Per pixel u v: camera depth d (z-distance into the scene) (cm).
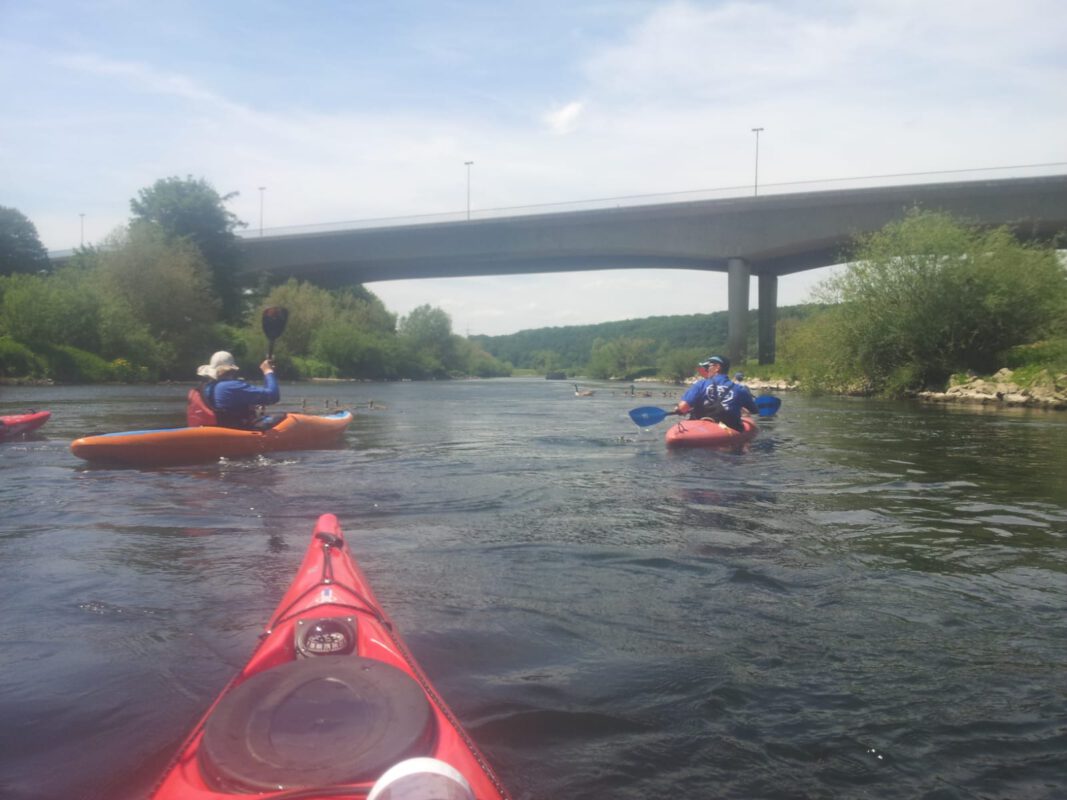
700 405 1026
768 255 4547
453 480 688
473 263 5456
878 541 464
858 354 2738
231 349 4384
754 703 251
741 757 219
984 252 2603
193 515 532
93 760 213
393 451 916
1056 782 207
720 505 575
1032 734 232
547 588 370
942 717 242
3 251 5084
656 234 4672
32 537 465
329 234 5372
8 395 2275
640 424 1047
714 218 4544
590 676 271
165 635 304
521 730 232
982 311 2538
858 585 376
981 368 2622
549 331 17262
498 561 416
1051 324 2484
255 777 131
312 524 505
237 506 564
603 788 203
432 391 3344
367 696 156
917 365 2616
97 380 3366
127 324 3625
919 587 374
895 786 206
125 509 551
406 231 5191
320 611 222
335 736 142
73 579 377
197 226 4950
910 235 2673
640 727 235
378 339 6188
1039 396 2014
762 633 313
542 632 313
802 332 3238
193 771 143
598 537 471
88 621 319
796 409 1838
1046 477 718
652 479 696
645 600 353
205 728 147
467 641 302
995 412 1725
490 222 4981
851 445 991
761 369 4216
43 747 220
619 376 8781
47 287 3456
